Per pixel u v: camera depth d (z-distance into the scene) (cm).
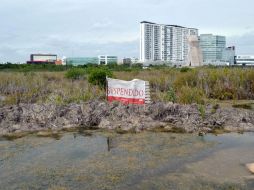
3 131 962
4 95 1559
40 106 1121
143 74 2808
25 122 1037
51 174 633
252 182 596
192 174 634
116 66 5150
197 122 1033
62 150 786
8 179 611
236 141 870
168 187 575
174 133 950
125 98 1224
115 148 800
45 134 941
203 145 827
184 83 1842
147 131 973
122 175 626
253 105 1390
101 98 1352
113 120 1059
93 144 838
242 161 707
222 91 1628
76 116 1071
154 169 658
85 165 680
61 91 1488
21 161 708
